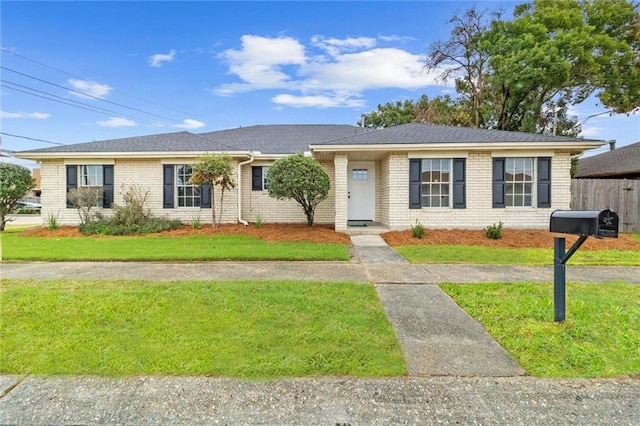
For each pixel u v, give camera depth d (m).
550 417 2.22
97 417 2.22
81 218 12.06
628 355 3.02
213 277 5.71
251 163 12.99
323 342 3.23
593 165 19.56
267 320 3.75
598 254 7.73
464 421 2.18
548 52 15.84
